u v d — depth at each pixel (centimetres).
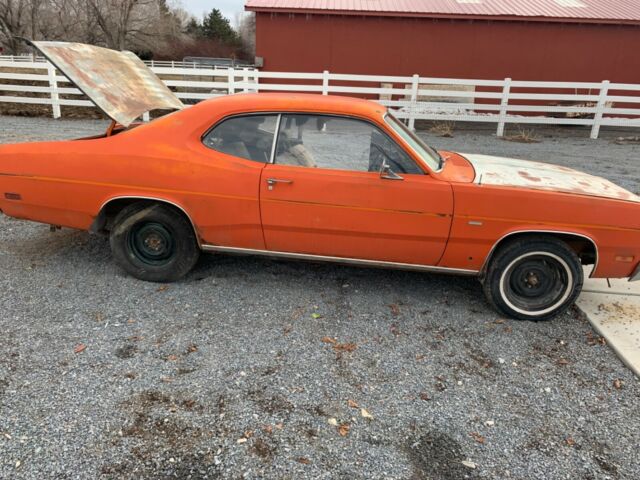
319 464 233
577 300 409
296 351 322
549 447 251
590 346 346
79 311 357
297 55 1675
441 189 354
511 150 1085
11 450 230
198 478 222
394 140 362
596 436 260
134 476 221
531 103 1697
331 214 364
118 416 256
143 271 403
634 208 351
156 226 393
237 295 394
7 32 4241
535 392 293
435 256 371
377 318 370
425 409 274
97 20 4600
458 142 1195
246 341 330
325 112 366
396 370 308
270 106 370
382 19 1633
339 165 366
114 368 295
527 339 352
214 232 385
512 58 1658
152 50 5206
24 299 370
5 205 403
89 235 506
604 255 360
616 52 1631
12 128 1084
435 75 1688
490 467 237
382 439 251
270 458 235
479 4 1739
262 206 369
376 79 1345
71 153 384
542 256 363
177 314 361
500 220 354
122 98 414
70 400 265
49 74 1266
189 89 2184
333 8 1616
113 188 380
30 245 475
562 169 427
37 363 295
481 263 370
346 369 306
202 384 285
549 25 1617
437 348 334
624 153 1090
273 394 279
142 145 377
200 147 373
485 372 311
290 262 461
